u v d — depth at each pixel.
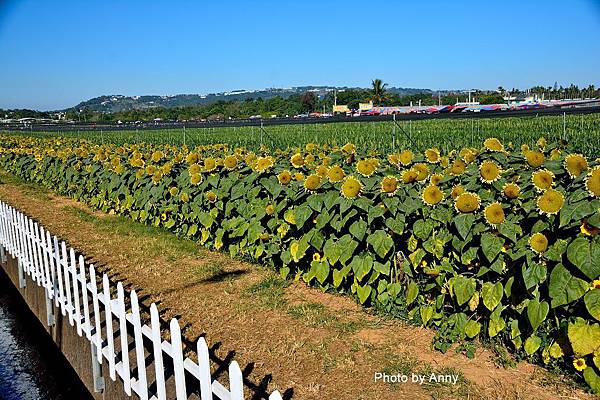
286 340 4.54
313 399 3.67
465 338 4.25
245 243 6.58
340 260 4.83
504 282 3.97
